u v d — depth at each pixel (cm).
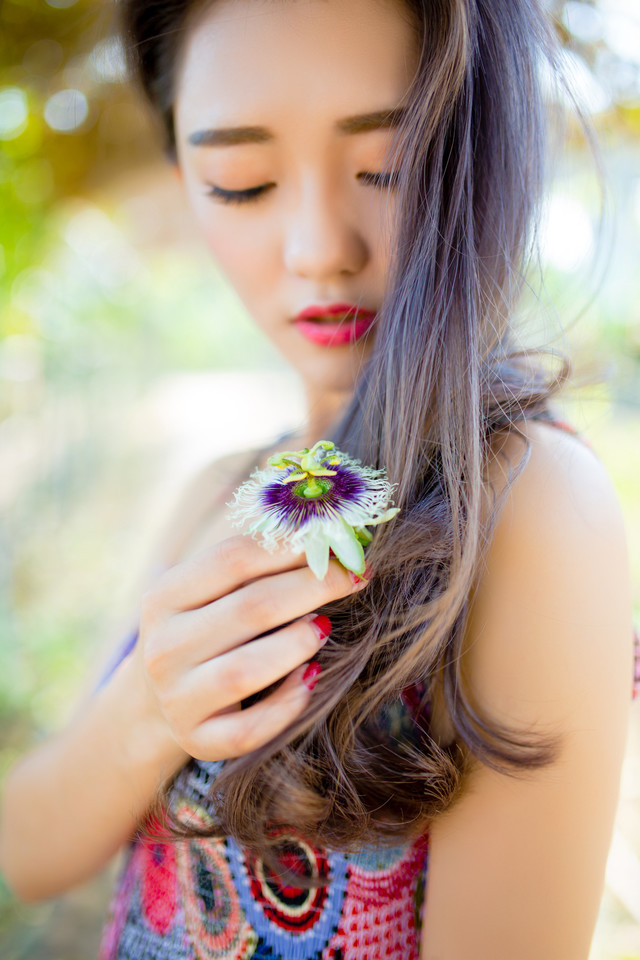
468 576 32
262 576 33
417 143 34
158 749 38
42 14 87
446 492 34
